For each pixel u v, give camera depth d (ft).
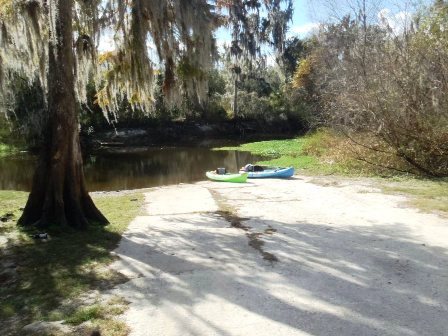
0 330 14.14
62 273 19.02
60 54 25.72
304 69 126.93
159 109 126.93
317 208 33.04
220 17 31.99
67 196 26.68
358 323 14.07
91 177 63.87
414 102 46.96
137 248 22.70
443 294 16.24
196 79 30.68
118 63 32.12
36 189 26.66
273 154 86.07
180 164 78.18
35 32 27.35
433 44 46.42
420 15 52.54
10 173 69.05
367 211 31.14
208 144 115.96
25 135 99.55
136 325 14.24
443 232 24.73
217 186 47.93
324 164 59.16
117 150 104.99
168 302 15.94
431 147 46.11
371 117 50.44
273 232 25.79
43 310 15.47
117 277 18.56
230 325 14.10
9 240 23.85
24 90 93.25
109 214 31.99
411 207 31.78
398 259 20.25
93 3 27.55
